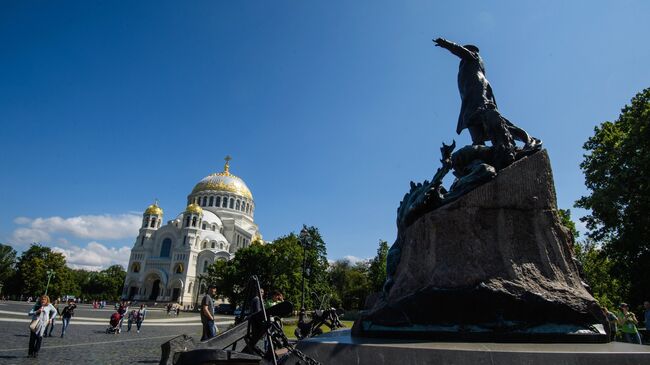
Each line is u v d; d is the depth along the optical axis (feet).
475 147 23.26
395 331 17.63
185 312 233.14
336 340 16.56
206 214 324.60
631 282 87.10
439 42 26.94
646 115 78.64
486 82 26.04
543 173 20.26
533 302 16.92
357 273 287.07
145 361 38.86
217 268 224.33
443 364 13.79
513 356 13.48
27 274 256.73
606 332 16.76
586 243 120.67
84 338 61.67
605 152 87.66
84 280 390.21
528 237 18.97
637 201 78.13
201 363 12.60
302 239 101.96
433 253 18.81
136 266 311.88
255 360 13.51
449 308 17.38
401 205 24.59
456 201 19.54
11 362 35.50
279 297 34.76
